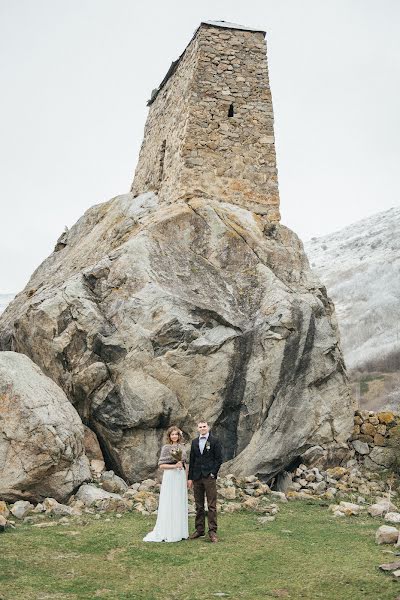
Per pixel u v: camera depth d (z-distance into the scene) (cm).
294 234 1520
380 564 634
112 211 1758
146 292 1234
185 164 1525
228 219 1443
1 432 928
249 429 1180
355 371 3528
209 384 1182
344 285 5606
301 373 1237
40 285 1661
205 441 779
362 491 1139
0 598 521
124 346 1188
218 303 1274
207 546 716
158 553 683
